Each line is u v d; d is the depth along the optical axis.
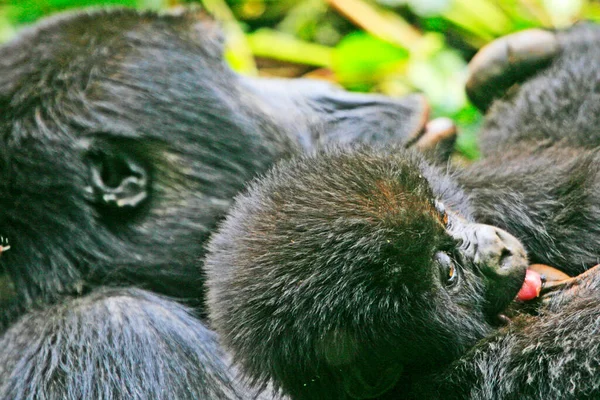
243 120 8.26
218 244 7.17
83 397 6.98
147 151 7.85
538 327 7.20
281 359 6.73
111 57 8.01
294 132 8.61
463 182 8.80
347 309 6.66
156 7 13.19
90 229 7.76
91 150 7.75
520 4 13.32
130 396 7.02
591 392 6.77
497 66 9.85
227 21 13.26
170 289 7.89
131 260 7.80
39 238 7.73
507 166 8.97
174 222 7.85
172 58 8.16
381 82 12.99
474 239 7.26
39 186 7.70
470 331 7.16
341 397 6.84
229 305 6.86
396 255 6.75
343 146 7.53
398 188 6.94
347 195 6.86
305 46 13.47
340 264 6.70
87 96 7.84
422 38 13.15
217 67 8.45
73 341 7.24
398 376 7.07
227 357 7.45
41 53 7.99
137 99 7.90
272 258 6.77
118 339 7.25
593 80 9.54
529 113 9.68
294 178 7.12
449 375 7.13
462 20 13.37
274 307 6.70
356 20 13.45
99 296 7.62
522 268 7.24
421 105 9.23
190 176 7.92
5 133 7.73
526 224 8.53
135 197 7.80
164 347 7.33
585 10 13.44
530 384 6.96
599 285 7.45
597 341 6.91
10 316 7.79
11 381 7.17
